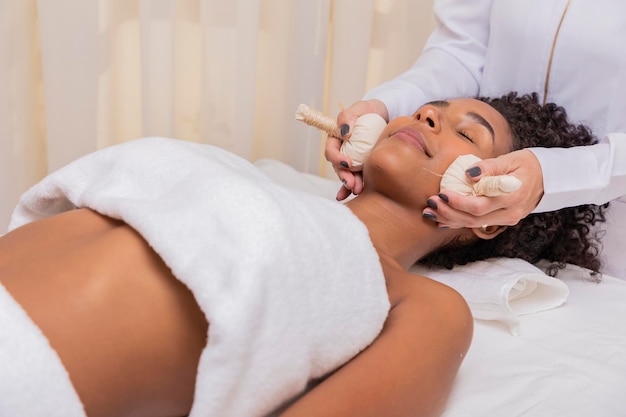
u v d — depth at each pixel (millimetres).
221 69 1880
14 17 1716
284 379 810
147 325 822
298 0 1855
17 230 951
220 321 745
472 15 1523
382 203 1183
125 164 972
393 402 848
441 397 908
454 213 1065
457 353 945
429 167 1128
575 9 1305
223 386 756
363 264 930
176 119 2021
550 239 1308
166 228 813
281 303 798
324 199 1004
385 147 1149
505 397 988
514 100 1332
